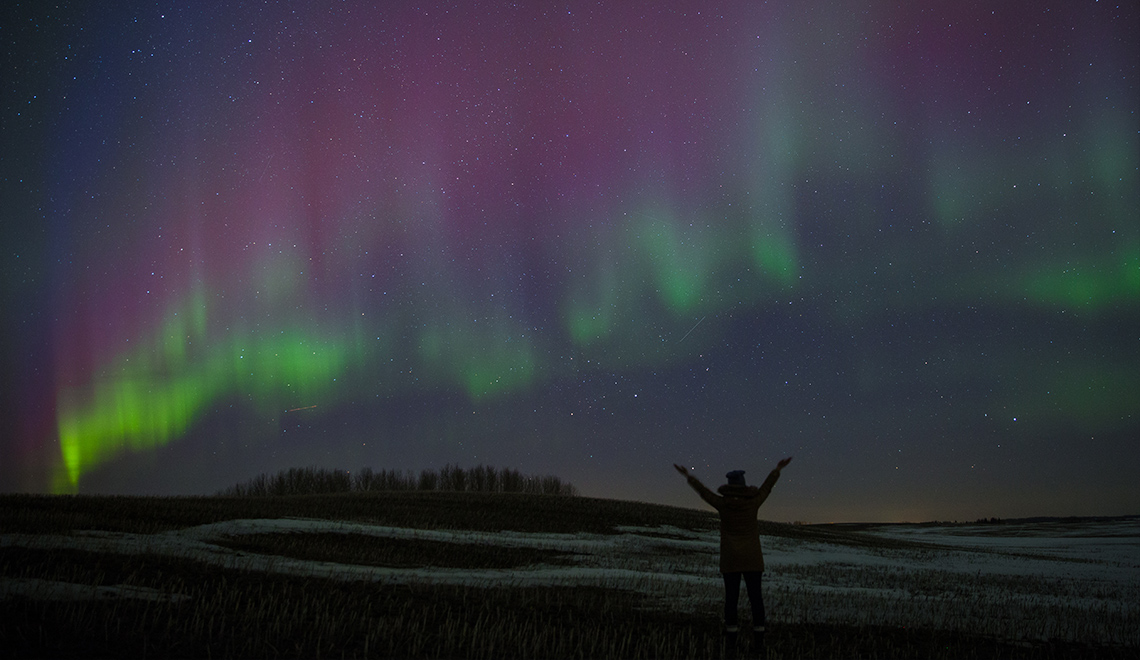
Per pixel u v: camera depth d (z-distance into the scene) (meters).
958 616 14.37
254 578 13.31
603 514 47.44
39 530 19.23
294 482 83.62
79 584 11.20
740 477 10.63
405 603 12.23
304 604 11.30
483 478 88.31
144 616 9.49
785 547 37.19
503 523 39.78
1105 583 24.56
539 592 15.14
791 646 10.77
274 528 26.81
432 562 22.59
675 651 9.84
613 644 10.00
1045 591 21.08
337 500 44.25
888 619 13.76
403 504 44.22
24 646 7.79
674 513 52.56
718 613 13.70
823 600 16.33
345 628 10.07
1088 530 83.81
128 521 24.33
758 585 10.19
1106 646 11.65
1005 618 14.27
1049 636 12.37
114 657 7.81
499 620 11.50
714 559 30.05
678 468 10.71
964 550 44.28
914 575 25.34
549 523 41.47
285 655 8.54
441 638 9.99
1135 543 57.25
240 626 9.64
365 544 25.09
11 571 11.80
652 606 14.28
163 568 13.32
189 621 9.62
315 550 22.25
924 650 10.88
